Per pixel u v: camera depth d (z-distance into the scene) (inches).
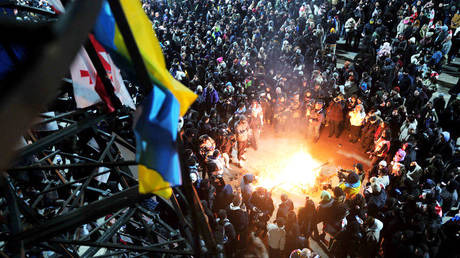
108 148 194.5
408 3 783.1
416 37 695.1
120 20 86.7
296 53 628.7
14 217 118.3
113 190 245.4
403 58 637.9
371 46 633.0
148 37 118.3
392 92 500.1
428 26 695.1
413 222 302.4
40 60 29.2
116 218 237.9
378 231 324.5
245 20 832.9
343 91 550.9
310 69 642.8
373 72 561.6
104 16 113.7
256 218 362.0
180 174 103.6
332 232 348.8
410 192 378.9
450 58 695.1
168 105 106.3
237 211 326.3
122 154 209.8
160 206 291.7
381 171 396.5
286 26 781.9
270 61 677.9
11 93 26.5
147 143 101.6
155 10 1016.9
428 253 296.0
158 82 110.5
